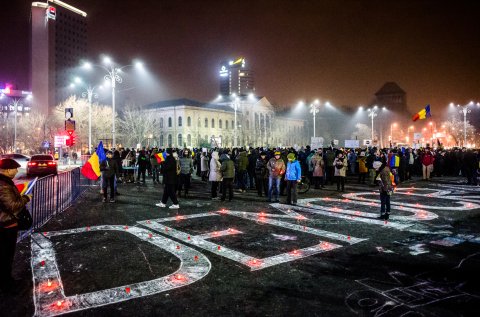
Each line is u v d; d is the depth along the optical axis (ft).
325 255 23.31
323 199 47.73
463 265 21.39
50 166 86.99
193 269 20.68
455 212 38.47
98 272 20.18
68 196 43.75
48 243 26.03
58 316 15.17
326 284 18.49
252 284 18.49
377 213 37.78
